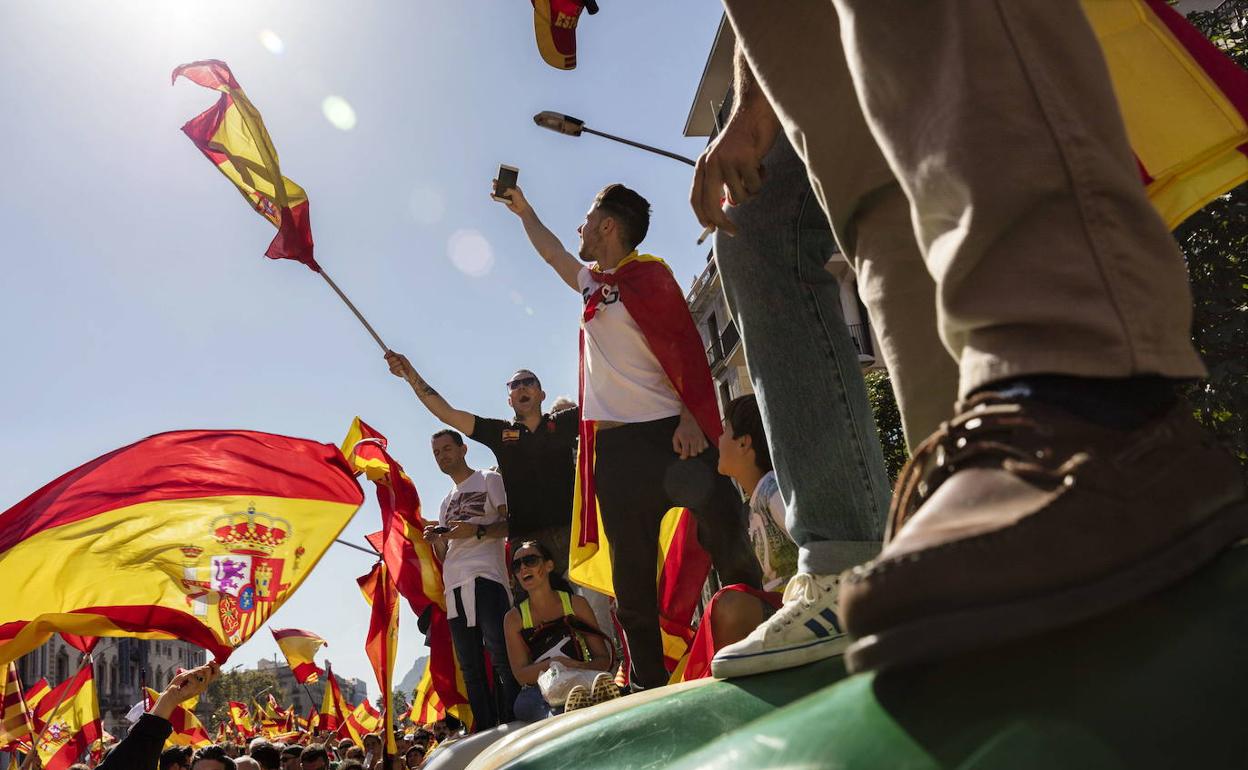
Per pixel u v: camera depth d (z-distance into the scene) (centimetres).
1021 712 59
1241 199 897
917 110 78
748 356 157
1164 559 62
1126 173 74
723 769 67
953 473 71
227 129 580
